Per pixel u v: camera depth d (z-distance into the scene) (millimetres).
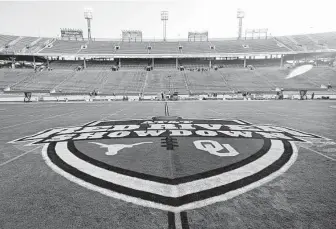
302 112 13383
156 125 8289
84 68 44344
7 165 3914
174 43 53406
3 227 2164
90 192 2875
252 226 2170
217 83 38750
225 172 3516
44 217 2336
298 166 3777
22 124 8961
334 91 33594
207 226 2176
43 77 38750
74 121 9758
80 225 2201
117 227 2166
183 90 36500
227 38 55562
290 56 47562
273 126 8008
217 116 11273
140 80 39719
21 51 42750
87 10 53094
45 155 4492
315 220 2256
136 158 4266
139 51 47781
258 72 42250
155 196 2744
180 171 3568
